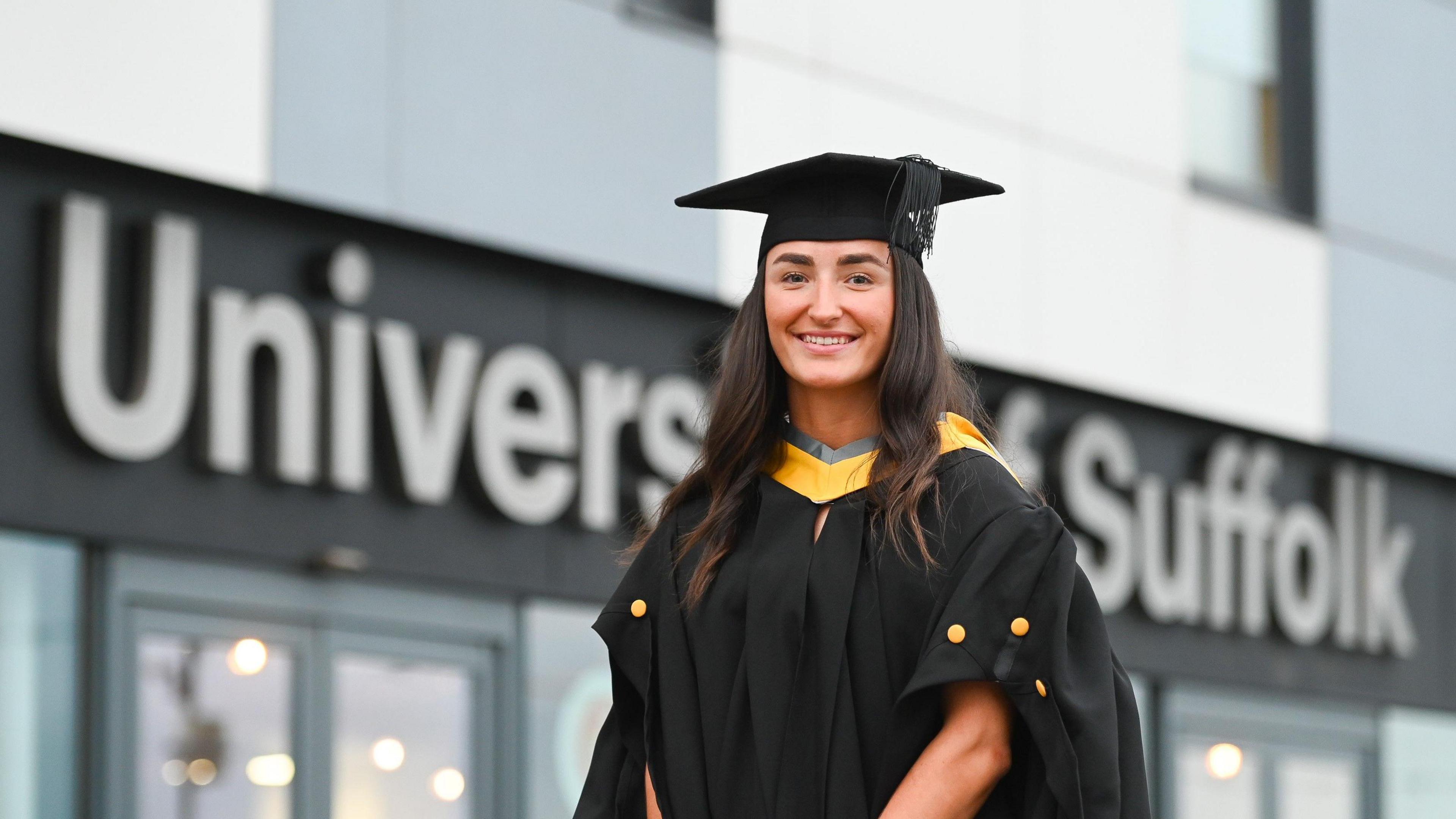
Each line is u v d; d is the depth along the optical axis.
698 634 2.85
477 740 9.07
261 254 8.55
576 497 9.41
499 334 9.29
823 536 2.80
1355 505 12.97
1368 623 12.88
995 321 11.18
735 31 10.30
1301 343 12.73
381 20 8.96
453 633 9.02
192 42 8.33
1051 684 2.64
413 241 9.05
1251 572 12.24
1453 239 13.78
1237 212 12.49
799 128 10.47
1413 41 13.80
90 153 8.00
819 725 2.73
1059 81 11.66
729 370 2.95
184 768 8.09
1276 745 12.33
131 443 7.94
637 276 9.73
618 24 9.80
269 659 8.39
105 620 7.92
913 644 2.73
